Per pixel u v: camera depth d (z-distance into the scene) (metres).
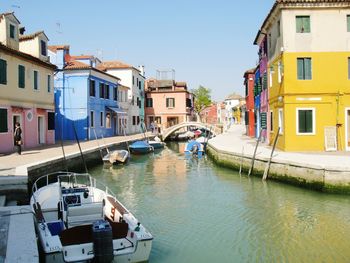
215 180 18.16
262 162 17.62
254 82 34.47
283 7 19.55
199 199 14.30
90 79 32.41
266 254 8.73
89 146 24.41
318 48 19.66
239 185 16.59
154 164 25.11
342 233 10.05
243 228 10.68
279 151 20.06
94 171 21.67
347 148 19.69
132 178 19.34
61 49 31.78
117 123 40.56
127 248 7.45
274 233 10.18
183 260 8.43
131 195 15.18
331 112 19.67
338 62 19.66
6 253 5.88
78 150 20.94
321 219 11.30
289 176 15.75
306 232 10.20
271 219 11.46
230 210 12.61
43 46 25.14
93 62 36.75
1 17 20.30
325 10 19.59
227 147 23.61
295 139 19.78
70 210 8.30
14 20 21.11
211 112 98.62
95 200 10.36
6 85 19.70
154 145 37.16
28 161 15.66
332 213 11.86
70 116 31.88
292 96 19.70
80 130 31.84
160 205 13.47
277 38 21.23
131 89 46.44
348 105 19.64
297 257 8.52
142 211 12.66
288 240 9.63
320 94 19.64
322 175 14.02
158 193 15.52
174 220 11.56
